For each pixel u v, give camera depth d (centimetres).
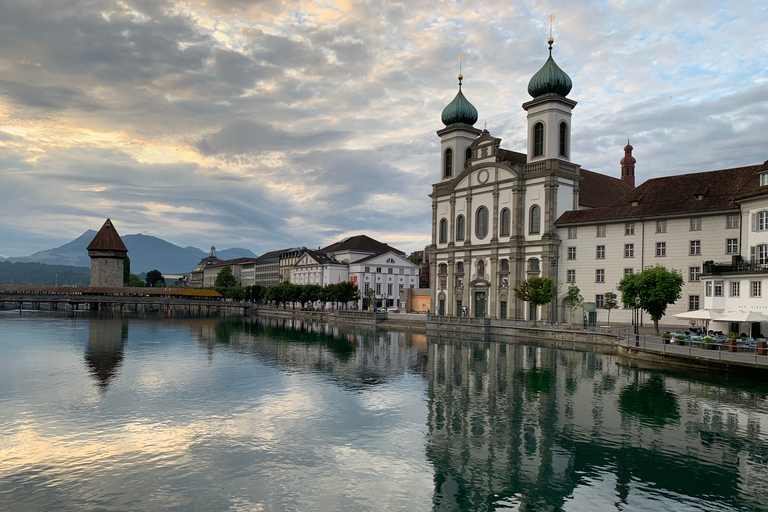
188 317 14088
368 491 2197
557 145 9131
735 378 4203
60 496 2111
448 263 10744
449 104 11256
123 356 5728
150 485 2220
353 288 13388
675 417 3219
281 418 3222
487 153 10062
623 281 6203
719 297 5684
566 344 6956
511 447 2722
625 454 2617
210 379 4428
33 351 6006
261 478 2311
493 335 8269
